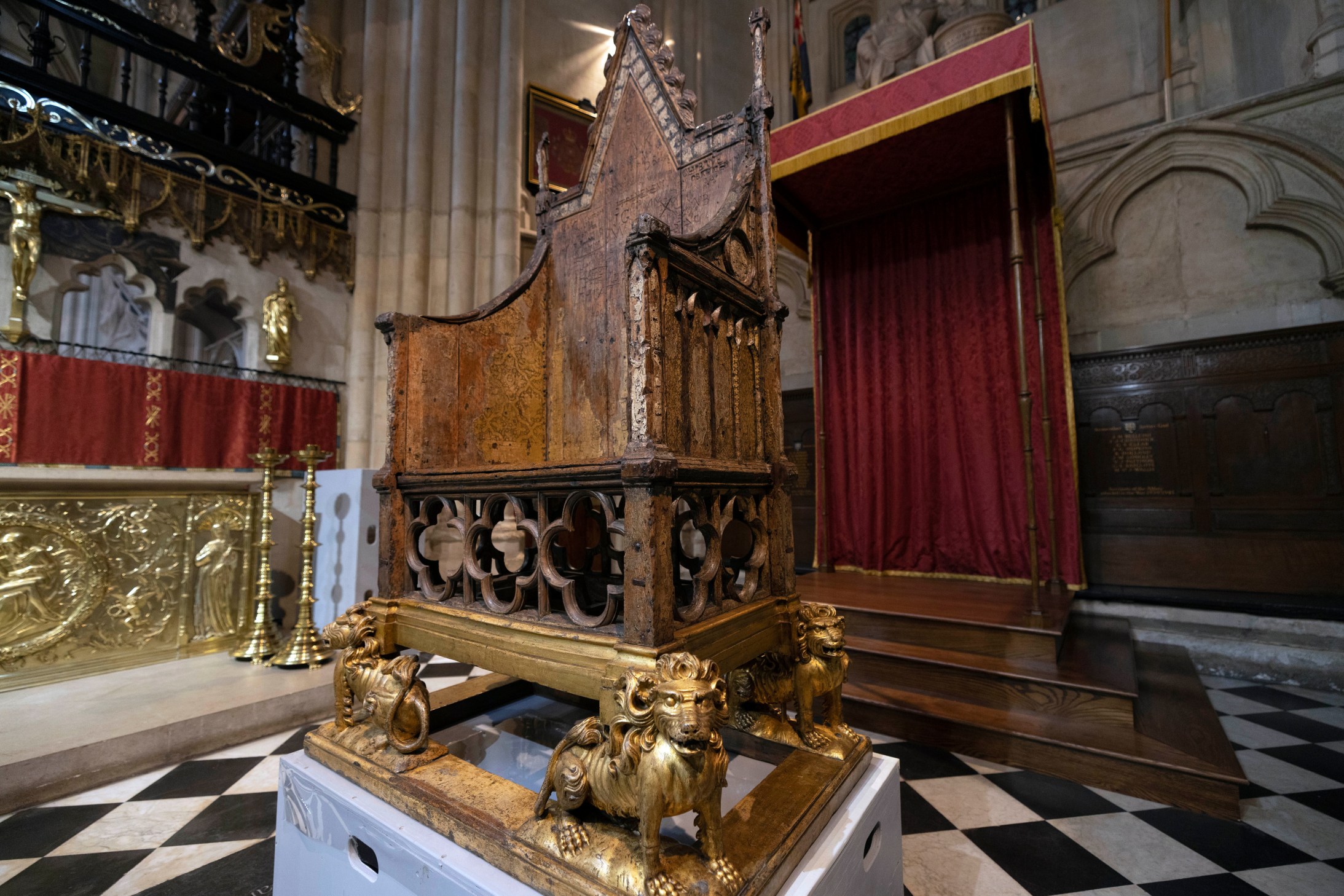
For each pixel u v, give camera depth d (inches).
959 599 125.7
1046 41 194.9
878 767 53.3
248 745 92.3
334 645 54.6
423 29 190.2
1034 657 100.2
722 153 64.7
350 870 46.6
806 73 183.5
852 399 172.6
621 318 69.4
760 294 60.2
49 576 100.0
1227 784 72.8
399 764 48.2
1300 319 147.0
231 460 146.1
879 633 116.1
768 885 35.6
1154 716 93.7
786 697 57.0
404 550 60.0
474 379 68.1
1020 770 86.3
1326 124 147.3
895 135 127.5
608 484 43.6
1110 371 157.1
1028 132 134.1
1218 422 143.8
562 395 74.8
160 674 105.8
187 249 146.3
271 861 63.9
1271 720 105.3
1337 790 79.7
